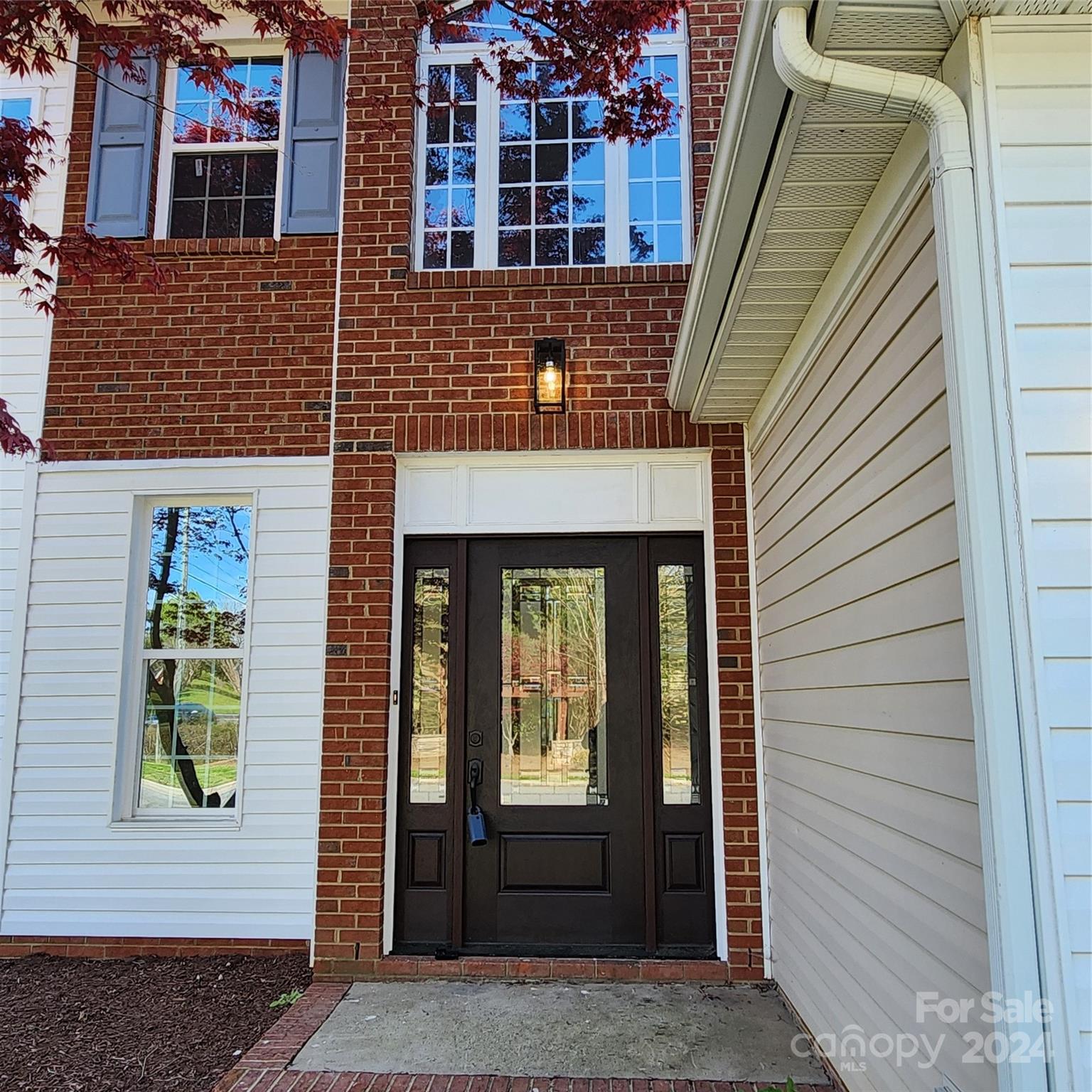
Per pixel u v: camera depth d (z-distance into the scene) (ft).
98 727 13.94
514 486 13.85
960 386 5.69
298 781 13.62
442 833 13.15
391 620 13.37
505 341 13.97
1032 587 5.47
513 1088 9.04
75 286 14.94
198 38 13.00
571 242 14.67
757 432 12.96
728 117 7.11
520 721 13.43
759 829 12.59
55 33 12.39
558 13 13.01
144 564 14.61
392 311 14.15
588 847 13.07
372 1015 10.93
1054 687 5.39
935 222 6.02
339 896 12.57
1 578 14.42
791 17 5.94
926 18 5.86
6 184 12.25
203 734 14.26
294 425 14.44
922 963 6.84
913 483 6.97
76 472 14.56
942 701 6.40
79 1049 10.16
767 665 12.51
